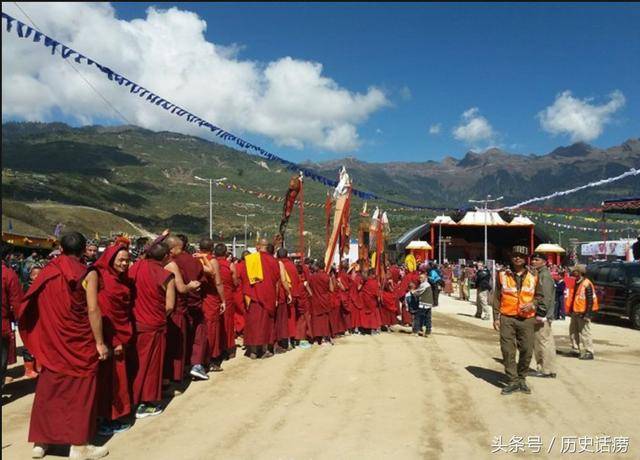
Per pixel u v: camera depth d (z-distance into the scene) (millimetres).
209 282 9234
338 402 7457
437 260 54938
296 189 14297
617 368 10406
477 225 51750
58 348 5289
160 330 6793
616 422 6832
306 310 11961
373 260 16625
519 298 8148
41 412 5312
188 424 6484
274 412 6965
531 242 52000
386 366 9836
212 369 9312
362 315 14391
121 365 6176
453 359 10727
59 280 5309
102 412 5984
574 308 11594
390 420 6727
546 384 8812
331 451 5668
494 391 8250
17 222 44531
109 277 5938
